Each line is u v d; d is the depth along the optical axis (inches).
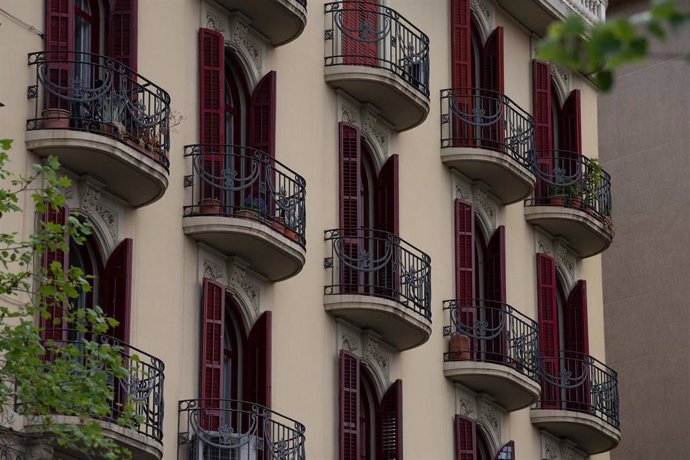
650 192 2987.2
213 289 1738.4
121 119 1581.0
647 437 2876.5
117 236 1641.2
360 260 1935.3
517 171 2224.4
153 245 1690.5
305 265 1904.5
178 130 1743.4
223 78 1785.2
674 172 2962.6
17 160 1528.1
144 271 1674.5
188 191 1740.9
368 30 2000.5
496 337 2176.4
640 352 2923.2
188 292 1728.6
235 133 1850.4
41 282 1408.7
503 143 2220.7
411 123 2080.5
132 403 1528.1
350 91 2010.3
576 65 712.4
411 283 1979.6
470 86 2229.3
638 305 2947.8
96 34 1659.7
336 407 1914.4
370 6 2075.5
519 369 2172.7
